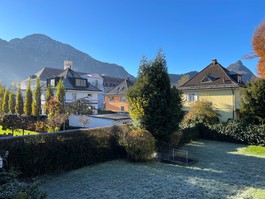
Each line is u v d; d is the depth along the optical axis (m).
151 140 11.18
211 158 12.37
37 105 28.02
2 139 7.46
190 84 27.81
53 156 8.82
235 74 25.77
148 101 12.19
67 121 22.17
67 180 8.19
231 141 17.92
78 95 35.72
